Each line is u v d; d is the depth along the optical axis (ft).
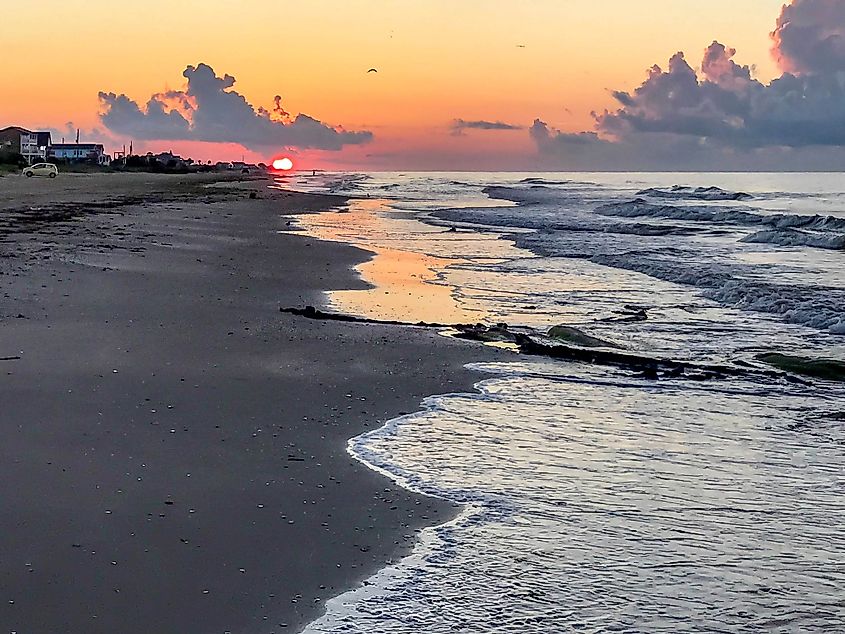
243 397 33.01
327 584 18.79
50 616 16.78
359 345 43.55
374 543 20.94
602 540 21.50
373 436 29.45
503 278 74.08
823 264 86.99
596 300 62.59
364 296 61.36
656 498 24.53
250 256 81.82
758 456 28.66
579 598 18.51
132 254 75.25
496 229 133.39
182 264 71.61
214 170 609.01
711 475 26.63
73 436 27.17
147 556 19.51
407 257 88.94
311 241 100.99
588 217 164.96
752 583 19.38
